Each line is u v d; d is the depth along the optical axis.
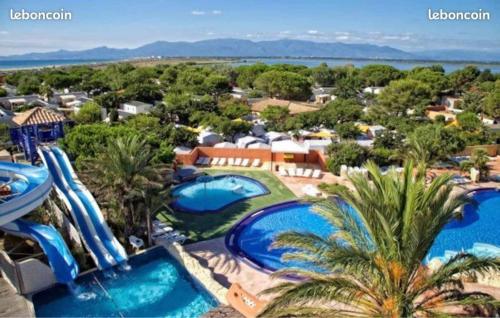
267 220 22.38
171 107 50.62
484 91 75.56
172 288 15.51
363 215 8.76
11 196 16.86
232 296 13.60
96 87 77.81
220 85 79.38
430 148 27.78
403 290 8.42
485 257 8.41
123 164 18.05
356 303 8.98
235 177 29.91
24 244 18.08
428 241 8.16
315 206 10.64
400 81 66.38
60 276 15.21
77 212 18.56
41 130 31.16
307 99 79.56
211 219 22.25
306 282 8.25
